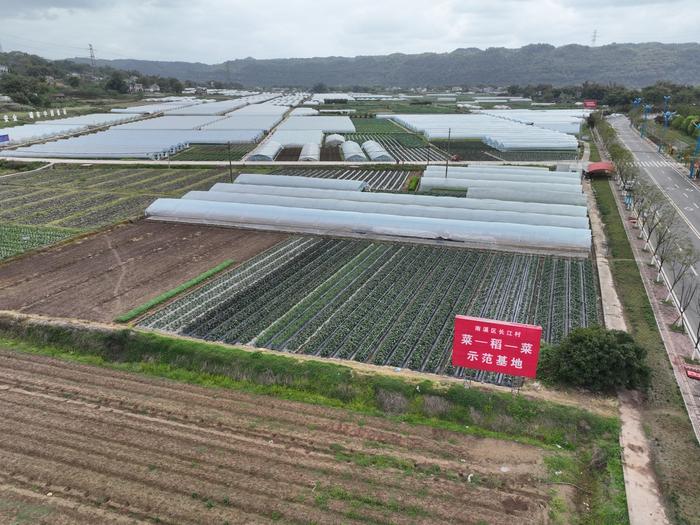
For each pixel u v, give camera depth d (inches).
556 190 2241.6
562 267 1499.8
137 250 1637.6
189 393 900.0
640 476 703.1
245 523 616.4
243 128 4724.4
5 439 767.7
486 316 1211.2
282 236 1784.0
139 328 1122.0
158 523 617.0
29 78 7509.8
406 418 831.7
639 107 6176.2
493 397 847.7
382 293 1327.5
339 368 936.9
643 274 1433.3
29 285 1346.0
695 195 2383.1
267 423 815.1
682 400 865.5
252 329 1144.2
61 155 3427.7
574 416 809.5
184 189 2519.7
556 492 678.5
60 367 987.3
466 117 5969.5
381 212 1904.5
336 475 700.0
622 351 882.8
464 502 657.0
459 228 1691.7
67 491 666.8
